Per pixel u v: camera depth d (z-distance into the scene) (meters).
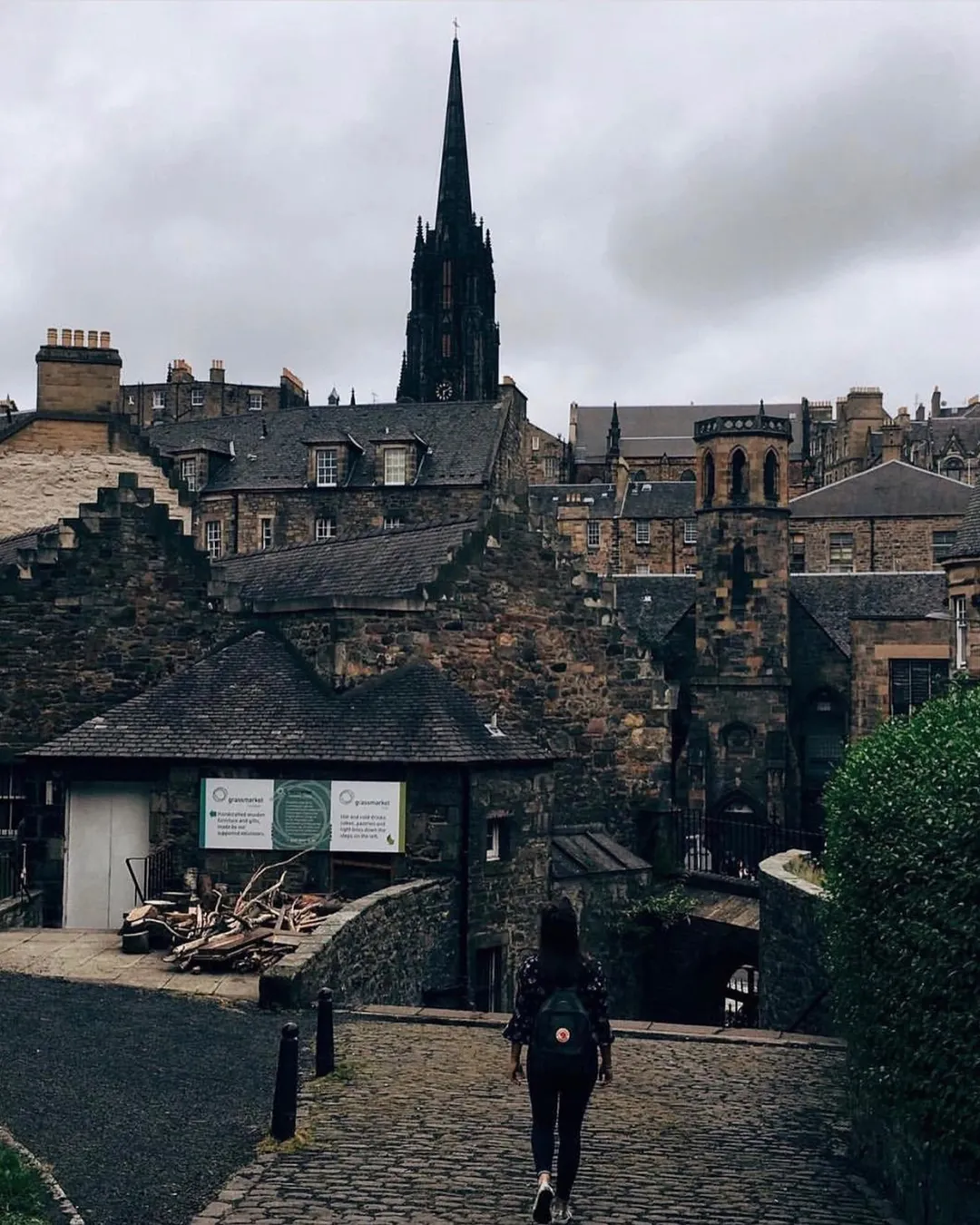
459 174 110.81
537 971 8.47
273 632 24.30
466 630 24.45
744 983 34.38
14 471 33.22
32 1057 11.91
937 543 65.75
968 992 8.15
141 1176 8.95
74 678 24.09
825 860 11.50
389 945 18.55
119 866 22.16
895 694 46.28
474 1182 9.06
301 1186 8.84
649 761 26.56
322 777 21.23
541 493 81.25
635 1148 10.39
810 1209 9.07
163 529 24.42
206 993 15.73
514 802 22.12
